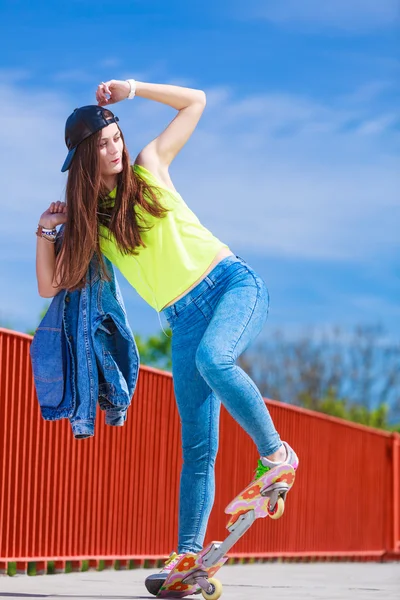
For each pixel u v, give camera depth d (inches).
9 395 302.5
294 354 2018.9
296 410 566.3
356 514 672.4
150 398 398.9
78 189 189.0
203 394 193.6
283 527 541.6
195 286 188.5
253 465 502.6
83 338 197.3
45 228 195.6
